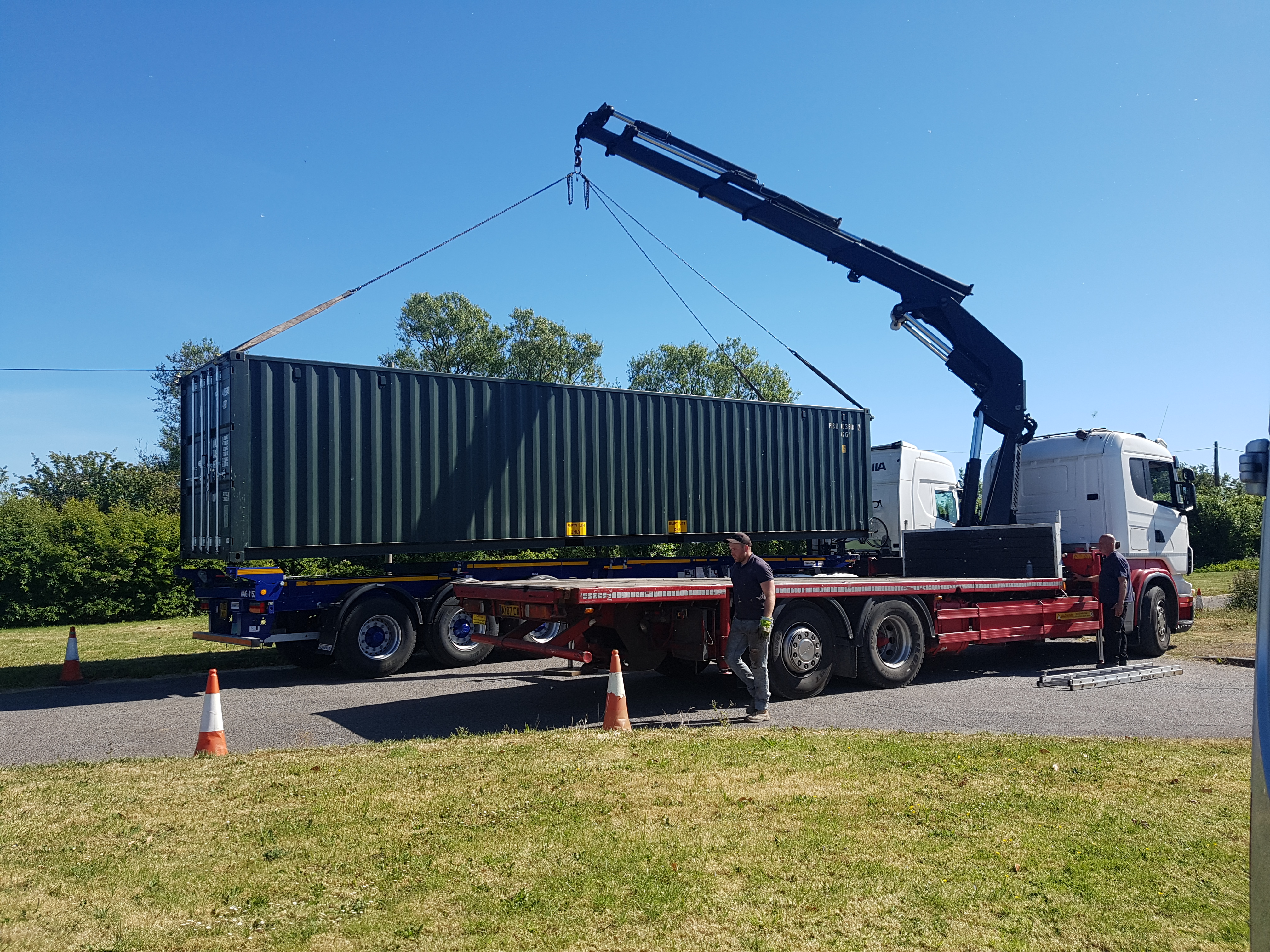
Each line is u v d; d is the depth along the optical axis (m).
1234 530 38.66
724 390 49.72
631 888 3.97
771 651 8.80
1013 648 12.88
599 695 9.43
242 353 10.57
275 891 3.99
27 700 9.70
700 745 6.61
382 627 11.43
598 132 14.20
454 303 49.50
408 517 11.62
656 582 8.70
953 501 16.95
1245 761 6.13
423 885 4.03
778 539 15.12
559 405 13.04
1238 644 13.27
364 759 6.27
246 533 10.44
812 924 3.63
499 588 8.88
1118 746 6.61
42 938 3.55
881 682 9.62
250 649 14.12
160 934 3.58
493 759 6.20
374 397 11.45
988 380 14.35
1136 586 12.27
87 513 20.72
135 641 15.46
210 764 6.23
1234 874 4.12
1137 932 3.56
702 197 14.59
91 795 5.45
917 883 4.03
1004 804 5.13
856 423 16.23
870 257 14.39
